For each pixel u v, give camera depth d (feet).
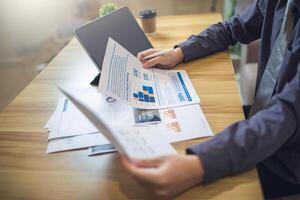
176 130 2.34
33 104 2.91
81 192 1.96
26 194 1.99
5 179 2.11
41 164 2.20
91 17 6.47
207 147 1.88
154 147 2.05
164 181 1.68
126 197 1.89
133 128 2.29
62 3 6.57
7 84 7.28
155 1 6.79
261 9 3.34
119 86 2.62
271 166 2.49
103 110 2.60
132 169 1.71
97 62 2.97
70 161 2.19
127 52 3.05
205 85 2.91
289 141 2.12
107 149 2.24
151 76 3.01
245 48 5.21
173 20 4.63
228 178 1.90
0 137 2.50
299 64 2.13
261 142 1.90
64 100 2.92
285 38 2.52
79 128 2.49
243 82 5.22
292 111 2.00
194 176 1.78
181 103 2.66
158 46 3.81
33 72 7.19
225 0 6.75
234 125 2.04
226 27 3.58
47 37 7.04
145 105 2.60
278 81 2.44
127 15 3.55
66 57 3.85
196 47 3.36
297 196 2.74
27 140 2.44
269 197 2.78
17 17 6.76
